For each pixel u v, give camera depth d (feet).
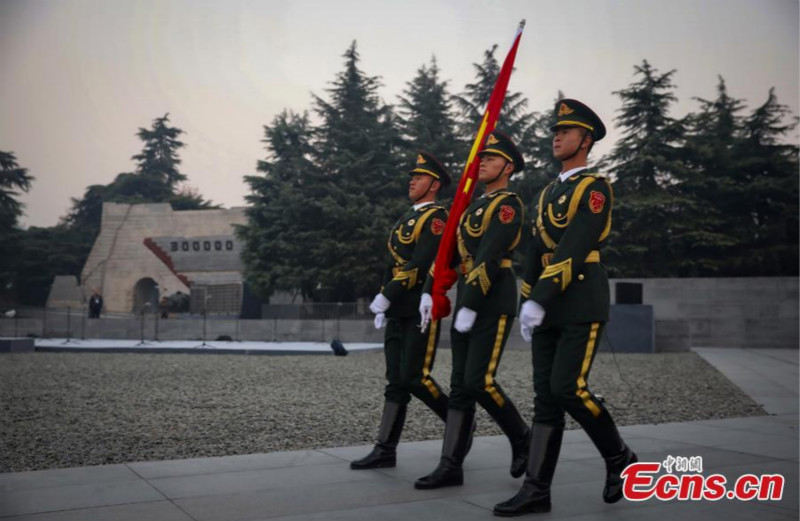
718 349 67.56
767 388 34.83
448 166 93.50
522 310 11.96
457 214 14.42
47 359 53.31
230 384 35.50
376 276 88.17
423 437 20.95
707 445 19.03
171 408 26.91
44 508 12.41
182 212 144.25
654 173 83.71
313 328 77.97
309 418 24.41
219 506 12.57
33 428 22.35
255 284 94.22
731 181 81.56
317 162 95.40
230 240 139.23
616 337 60.70
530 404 28.91
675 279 72.79
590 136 13.07
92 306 103.50
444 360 51.88
